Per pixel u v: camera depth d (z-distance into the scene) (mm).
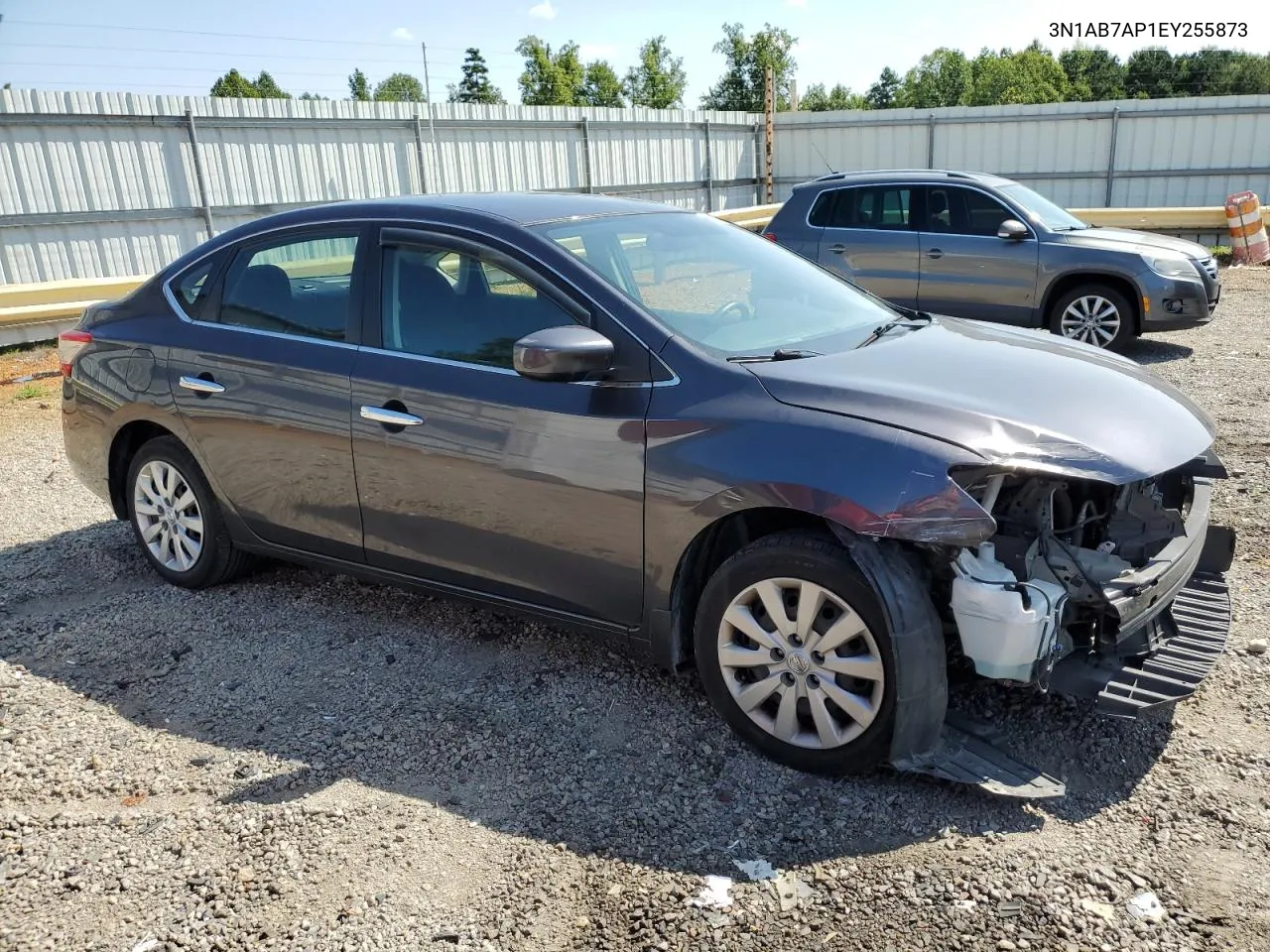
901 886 2619
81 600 4711
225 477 4402
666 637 3355
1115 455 2939
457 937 2510
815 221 10867
